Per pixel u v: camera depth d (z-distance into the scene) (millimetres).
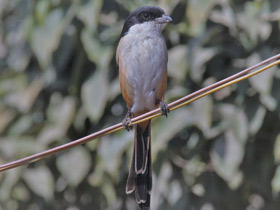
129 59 9062
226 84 7035
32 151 10977
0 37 12258
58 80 11391
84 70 11227
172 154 10836
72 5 10727
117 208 11680
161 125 10156
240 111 10289
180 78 10219
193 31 10250
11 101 11289
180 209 10711
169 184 10727
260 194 11266
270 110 10453
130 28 9195
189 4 10000
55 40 10617
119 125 6852
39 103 11570
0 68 12188
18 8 11094
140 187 8336
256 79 9977
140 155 8555
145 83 9047
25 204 11383
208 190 10961
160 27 9195
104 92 10562
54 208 11695
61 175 11500
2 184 10961
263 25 10305
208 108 10031
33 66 11703
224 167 10016
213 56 10586
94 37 10633
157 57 9047
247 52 10672
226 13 10383
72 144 6758
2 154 11039
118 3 11078
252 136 10617
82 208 11727
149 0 10633
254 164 10820
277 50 10609
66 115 11102
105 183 10812
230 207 11227
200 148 10703
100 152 10680
